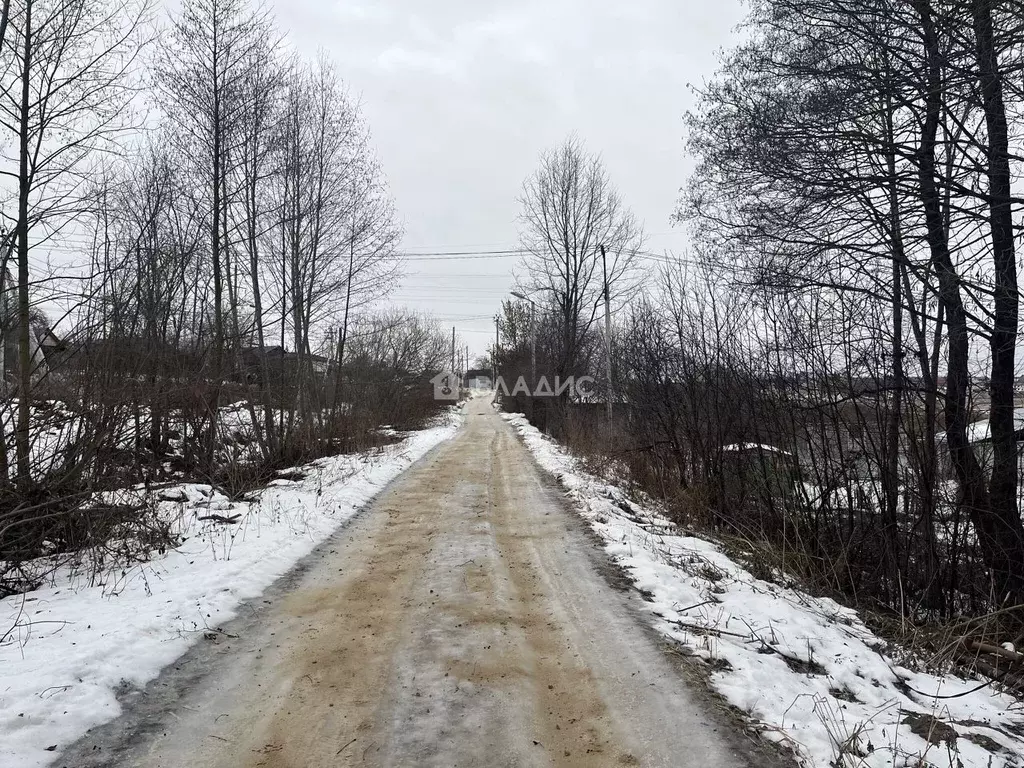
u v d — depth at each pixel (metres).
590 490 12.05
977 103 6.54
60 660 4.05
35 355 7.71
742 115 7.92
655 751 3.33
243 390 15.59
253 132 15.26
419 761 3.21
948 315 7.78
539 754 3.29
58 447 7.21
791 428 9.88
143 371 9.10
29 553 6.69
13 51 8.70
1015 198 6.50
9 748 3.12
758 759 3.27
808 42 7.46
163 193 14.29
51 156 8.97
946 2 5.89
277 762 3.18
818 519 9.13
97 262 8.92
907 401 8.43
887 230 7.33
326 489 11.80
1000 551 7.66
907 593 8.26
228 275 15.82
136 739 3.36
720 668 4.39
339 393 21.61
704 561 7.36
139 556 6.96
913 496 8.48
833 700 4.01
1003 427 7.91
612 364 20.23
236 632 4.96
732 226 8.32
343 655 4.54
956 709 4.24
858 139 7.20
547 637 4.94
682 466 12.32
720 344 11.38
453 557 7.32
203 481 11.95
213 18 14.49
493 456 18.91
